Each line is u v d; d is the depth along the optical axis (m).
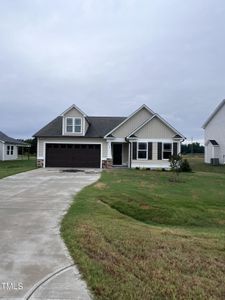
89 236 6.93
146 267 5.36
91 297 4.29
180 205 12.10
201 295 4.47
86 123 30.39
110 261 5.55
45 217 8.76
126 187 15.54
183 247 6.67
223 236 8.25
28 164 34.31
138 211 11.20
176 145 28.86
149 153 28.77
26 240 6.65
